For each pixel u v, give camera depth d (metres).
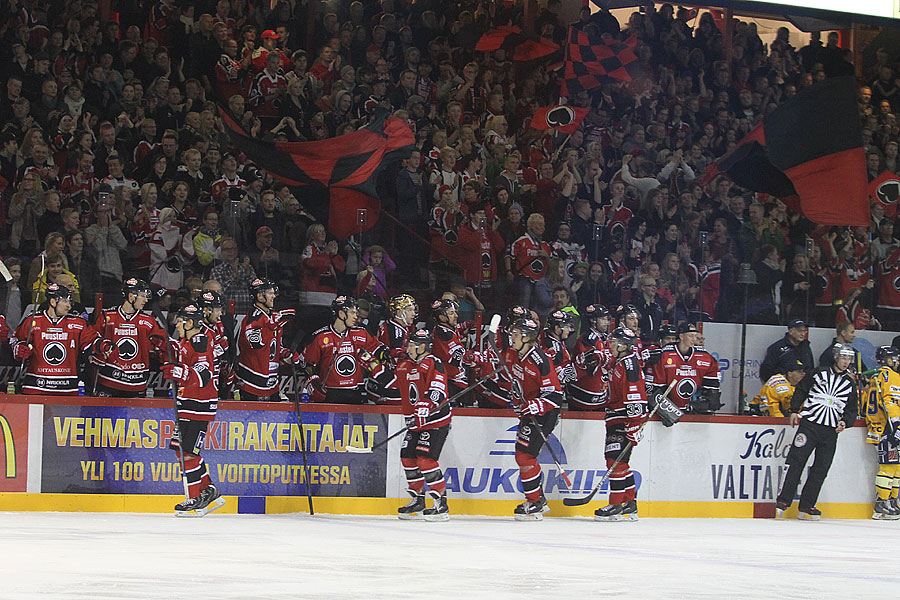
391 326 48.56
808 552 32.47
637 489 46.94
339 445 43.09
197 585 20.41
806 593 22.00
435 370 41.06
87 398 40.16
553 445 45.81
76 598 18.38
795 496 49.97
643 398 44.66
